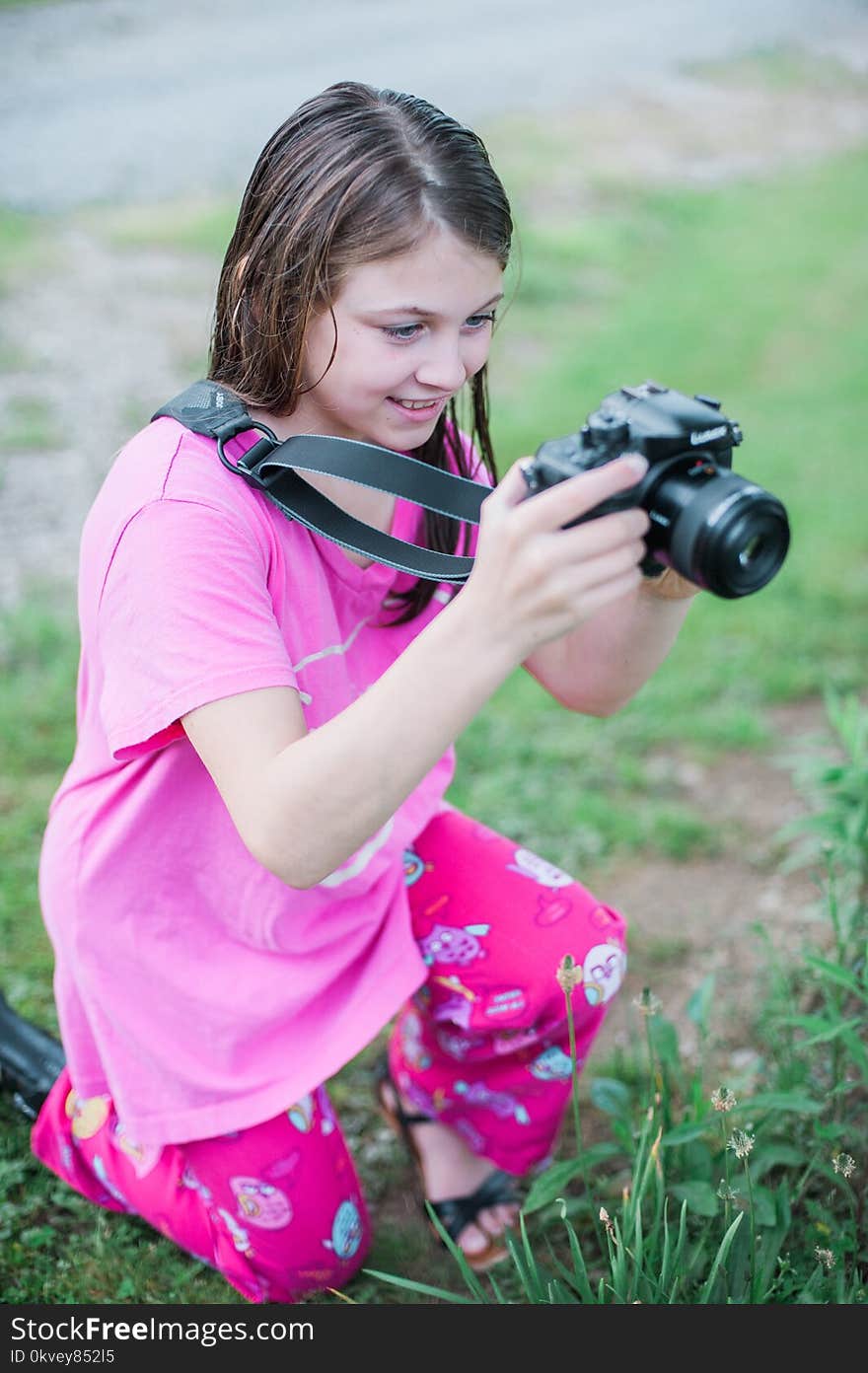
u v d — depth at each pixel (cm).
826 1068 236
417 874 206
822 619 425
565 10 1480
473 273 152
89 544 164
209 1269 212
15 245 740
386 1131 243
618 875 312
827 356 715
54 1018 257
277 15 1249
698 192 1022
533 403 609
